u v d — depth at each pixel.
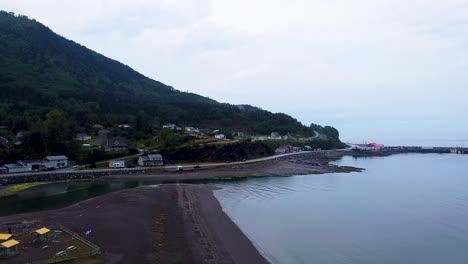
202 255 38.91
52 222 48.19
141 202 61.78
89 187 84.69
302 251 41.69
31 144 112.50
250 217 56.53
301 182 92.94
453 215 58.12
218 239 44.72
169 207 59.78
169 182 93.38
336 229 50.41
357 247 43.16
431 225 52.38
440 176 106.31
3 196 72.50
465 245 44.06
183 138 142.88
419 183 92.00
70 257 35.22
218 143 139.12
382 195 75.31
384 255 40.66
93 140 143.25
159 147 133.75
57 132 123.12
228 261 37.75
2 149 106.31
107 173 102.81
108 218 50.69
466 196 74.31
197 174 105.62
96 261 34.84
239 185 87.62
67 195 73.88
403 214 58.78
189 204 63.06
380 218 56.31
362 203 67.12
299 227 51.34
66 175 97.62
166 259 37.00
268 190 80.69
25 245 38.72
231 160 132.75
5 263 33.69
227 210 60.72
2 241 38.81
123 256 36.59
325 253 41.12
